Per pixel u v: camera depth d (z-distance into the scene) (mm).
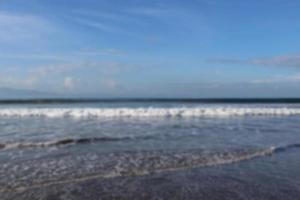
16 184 6312
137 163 8039
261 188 6324
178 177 6973
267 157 8891
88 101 60250
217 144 10797
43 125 16453
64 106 39750
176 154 9094
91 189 6141
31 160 8250
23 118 20594
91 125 16531
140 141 11344
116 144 10703
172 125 16688
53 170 7332
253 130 14727
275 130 14773
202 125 16781
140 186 6359
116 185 6395
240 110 24688
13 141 11062
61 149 9773
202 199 5742
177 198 5773
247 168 7746
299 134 13406
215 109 24391
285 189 6273
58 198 5660
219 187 6363
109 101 61156
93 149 9797
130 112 22625
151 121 18828
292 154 9328
